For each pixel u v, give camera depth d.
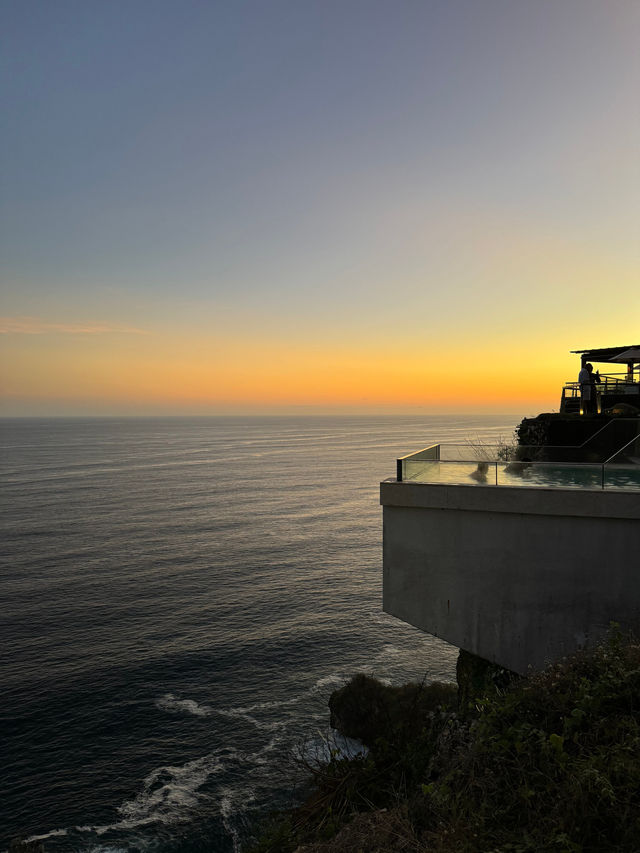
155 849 22.09
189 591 54.94
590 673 7.77
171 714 32.16
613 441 11.72
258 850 9.97
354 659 39.59
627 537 9.54
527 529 10.16
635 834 4.85
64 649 41.16
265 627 45.50
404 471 11.16
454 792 6.34
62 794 25.48
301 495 128.62
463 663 12.45
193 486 144.75
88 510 106.38
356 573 61.44
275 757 27.61
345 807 9.18
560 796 5.45
